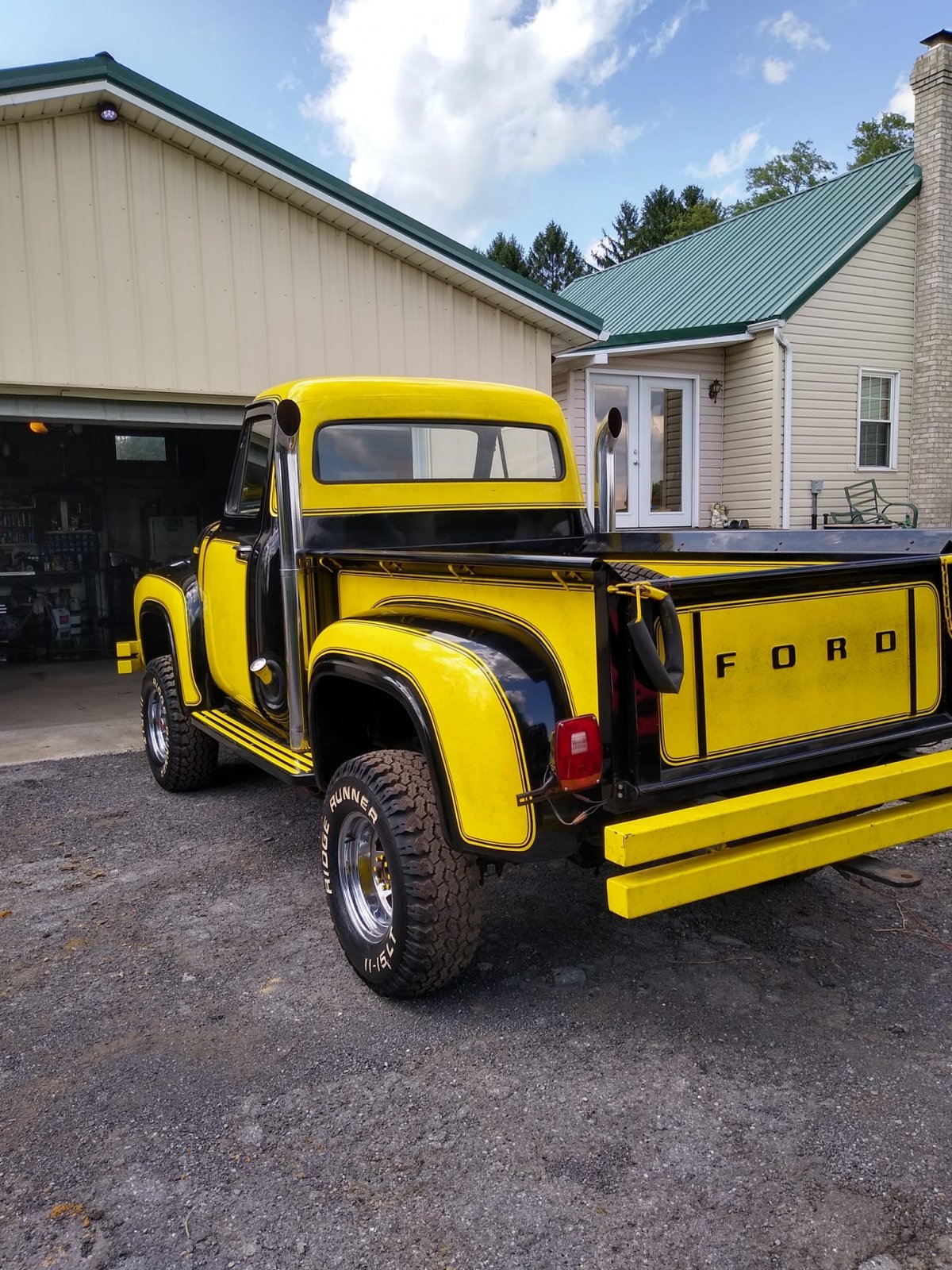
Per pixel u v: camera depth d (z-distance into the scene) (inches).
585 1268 74.2
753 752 99.1
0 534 444.1
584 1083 98.6
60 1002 118.1
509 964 125.6
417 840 107.1
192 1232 79.0
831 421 476.4
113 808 200.1
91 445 469.4
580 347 391.5
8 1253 77.1
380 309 323.9
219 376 299.4
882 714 109.8
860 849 103.7
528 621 100.7
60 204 271.4
